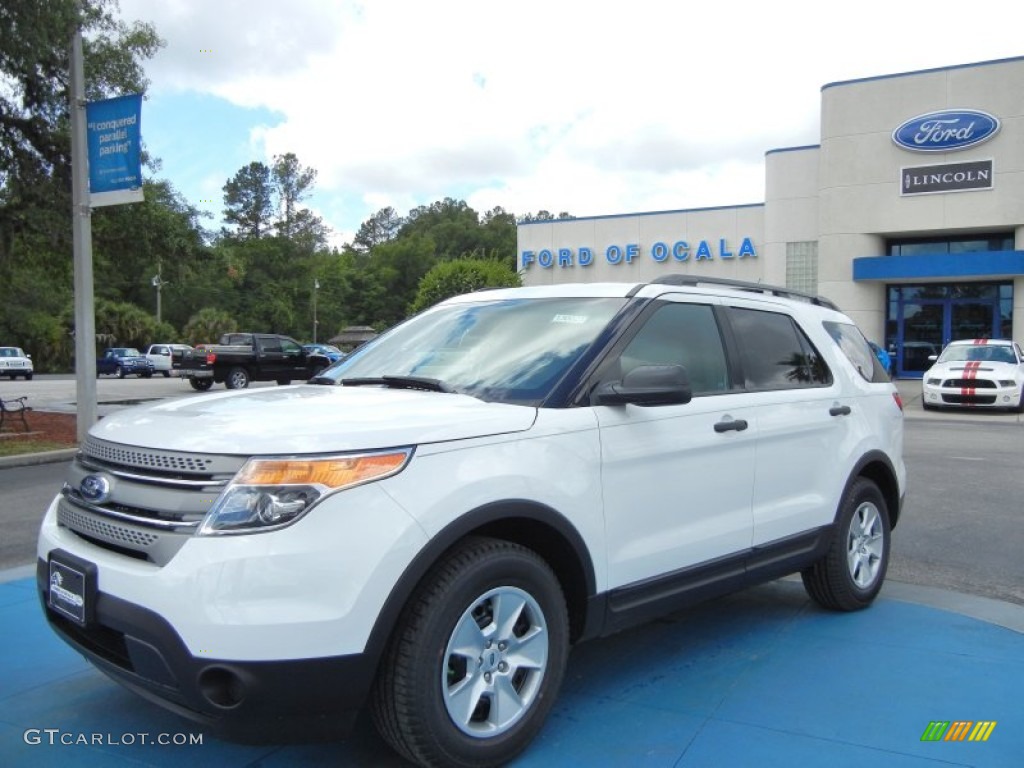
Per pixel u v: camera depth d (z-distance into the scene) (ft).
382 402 10.91
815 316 16.84
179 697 8.78
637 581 11.73
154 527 9.11
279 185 323.16
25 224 52.39
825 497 15.34
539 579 10.47
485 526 10.35
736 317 14.64
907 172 86.38
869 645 14.60
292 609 8.54
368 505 9.00
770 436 14.05
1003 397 57.26
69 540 10.28
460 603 9.59
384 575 8.91
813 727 11.41
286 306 296.51
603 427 11.36
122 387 99.14
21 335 182.19
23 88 46.85
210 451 9.14
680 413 12.50
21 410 47.73
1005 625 15.64
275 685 8.52
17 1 36.45
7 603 16.69
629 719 11.64
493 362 12.44
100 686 12.76
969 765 10.40
